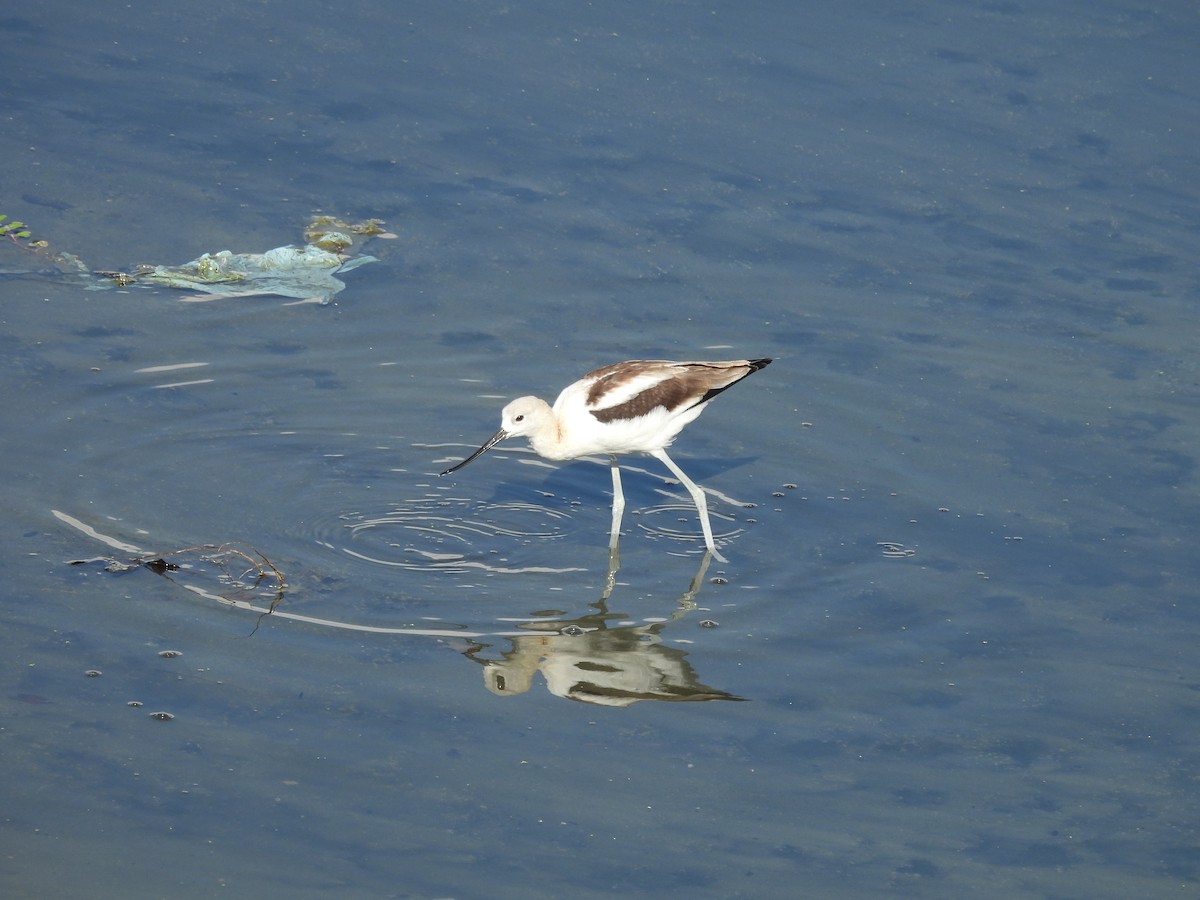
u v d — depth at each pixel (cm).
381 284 1636
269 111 1892
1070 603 1232
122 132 1830
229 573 1206
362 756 1011
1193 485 1388
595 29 2088
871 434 1464
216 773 983
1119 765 1052
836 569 1274
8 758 977
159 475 1327
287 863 909
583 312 1614
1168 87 1991
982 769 1042
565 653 1147
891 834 972
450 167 1822
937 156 1870
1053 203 1802
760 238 1736
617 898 898
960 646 1177
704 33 2084
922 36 2094
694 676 1127
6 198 1697
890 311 1634
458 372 1518
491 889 898
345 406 1458
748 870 928
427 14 2111
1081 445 1445
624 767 1021
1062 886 931
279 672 1091
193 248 1662
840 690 1121
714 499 1378
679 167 1838
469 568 1254
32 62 1944
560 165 1831
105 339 1508
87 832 922
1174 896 929
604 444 1329
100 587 1168
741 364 1367
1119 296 1666
